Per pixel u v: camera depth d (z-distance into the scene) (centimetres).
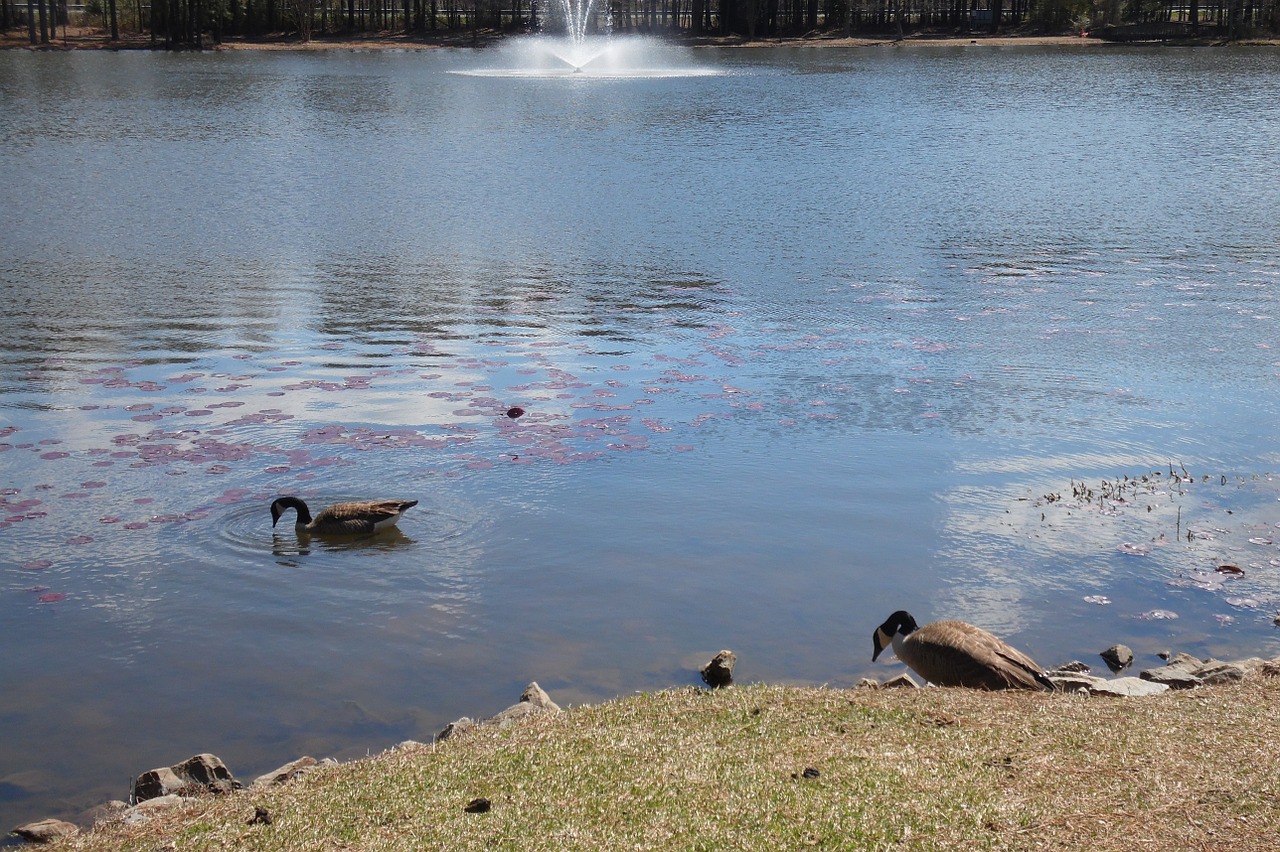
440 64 10100
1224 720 879
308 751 1023
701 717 935
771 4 13062
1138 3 12406
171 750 1029
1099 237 3450
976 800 741
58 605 1297
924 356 2277
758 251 3300
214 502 1579
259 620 1264
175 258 3195
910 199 4122
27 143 5275
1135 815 717
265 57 10662
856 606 1295
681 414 1936
